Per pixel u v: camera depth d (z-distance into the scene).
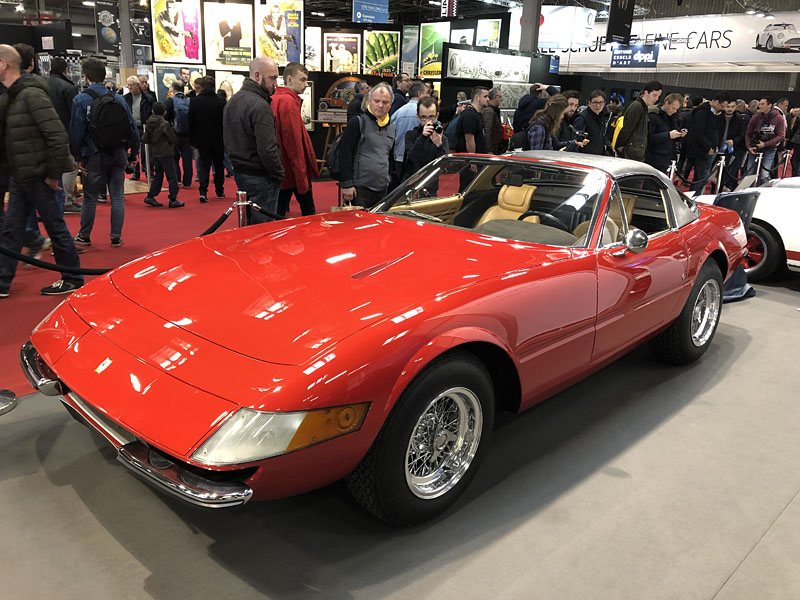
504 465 2.81
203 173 8.76
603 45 27.23
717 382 3.84
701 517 2.52
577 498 2.59
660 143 7.90
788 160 12.45
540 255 2.73
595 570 2.17
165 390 1.86
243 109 4.94
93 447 2.72
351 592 2.00
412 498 2.22
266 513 2.38
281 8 13.99
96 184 5.85
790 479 2.83
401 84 9.27
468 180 3.38
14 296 4.57
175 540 2.20
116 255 5.87
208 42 14.10
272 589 2.00
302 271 2.42
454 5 23.75
